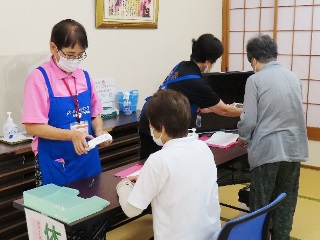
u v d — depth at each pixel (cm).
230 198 356
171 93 150
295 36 439
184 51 429
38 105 197
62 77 204
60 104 204
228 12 476
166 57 408
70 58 195
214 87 276
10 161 241
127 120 322
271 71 219
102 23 334
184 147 148
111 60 351
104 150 296
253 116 218
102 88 344
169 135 149
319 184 396
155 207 150
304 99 445
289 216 239
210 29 464
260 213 146
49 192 174
